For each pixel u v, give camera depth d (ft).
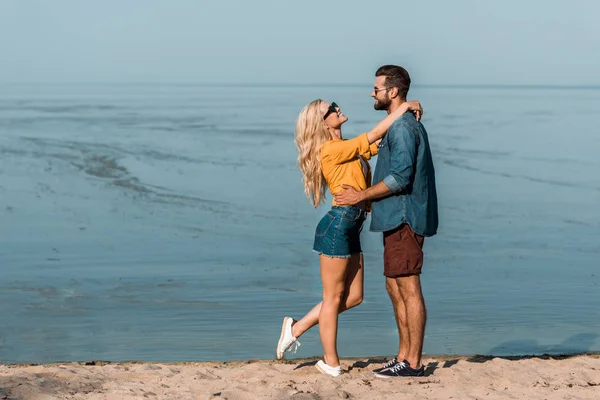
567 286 33.04
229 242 41.88
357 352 23.62
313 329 26.43
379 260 37.60
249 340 25.12
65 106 242.37
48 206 52.54
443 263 37.60
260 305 29.71
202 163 79.46
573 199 58.08
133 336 25.44
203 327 26.63
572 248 41.22
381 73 16.52
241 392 15.58
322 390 15.76
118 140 106.01
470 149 95.09
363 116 174.70
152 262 37.19
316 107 16.85
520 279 34.19
